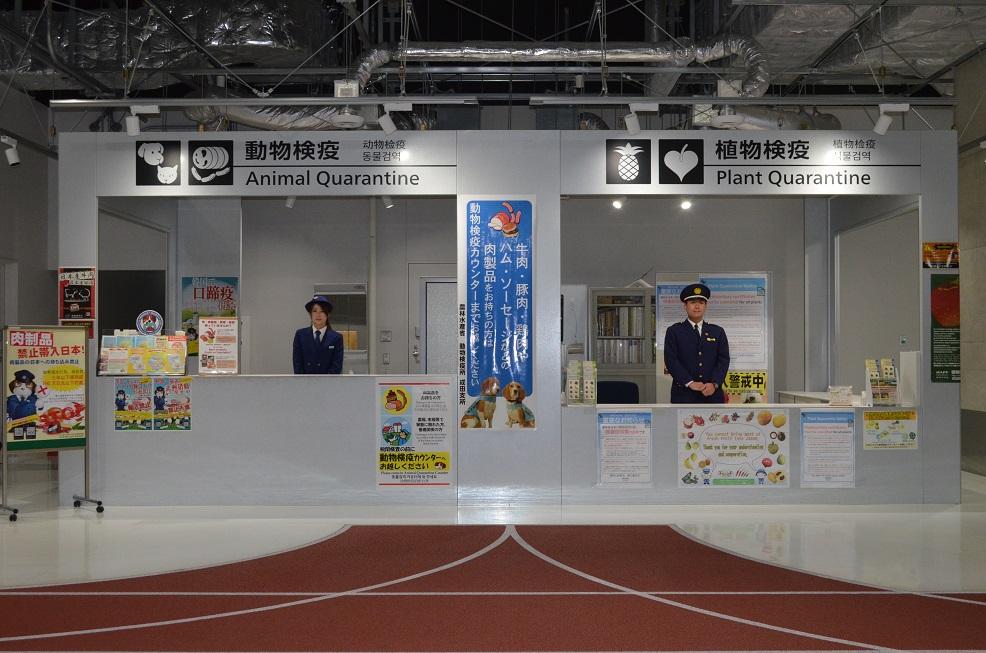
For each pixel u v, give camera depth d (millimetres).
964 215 9422
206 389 7434
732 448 7434
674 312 10047
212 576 5191
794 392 9891
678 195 7629
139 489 7422
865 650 3906
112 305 10992
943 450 7531
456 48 8852
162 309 10938
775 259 10422
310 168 7594
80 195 7629
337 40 10125
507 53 8844
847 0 7164
